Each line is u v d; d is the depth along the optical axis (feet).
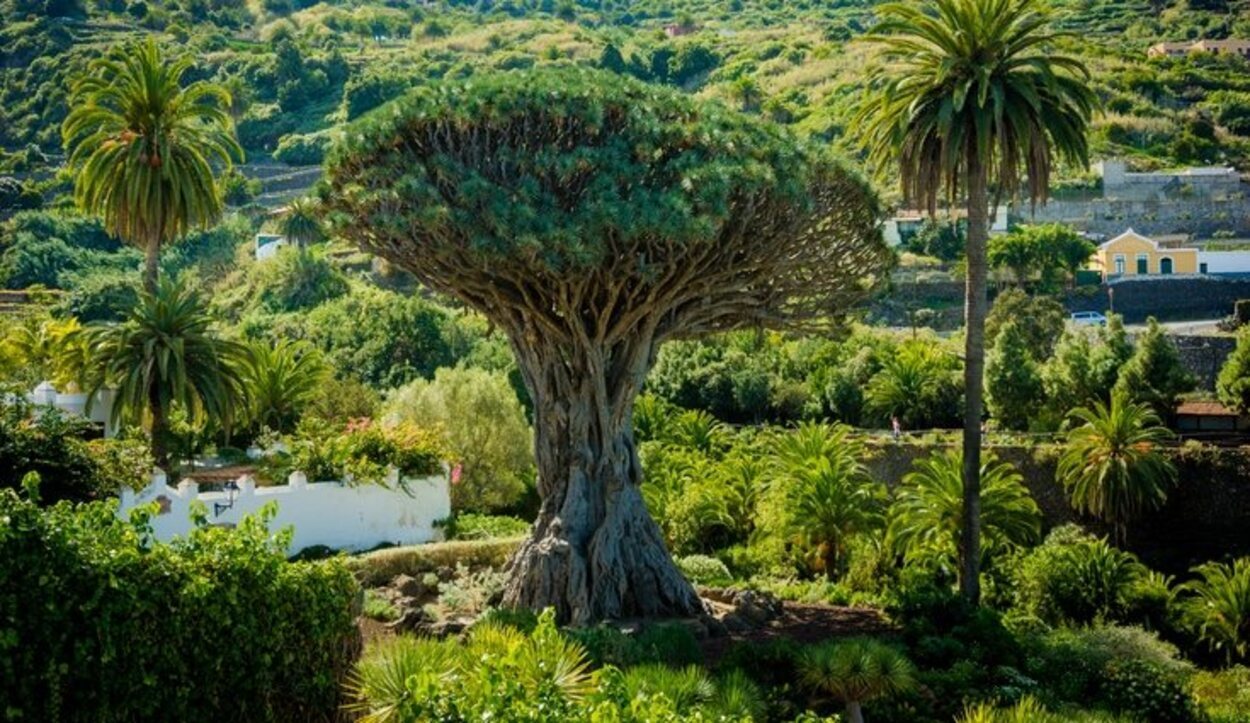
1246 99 400.47
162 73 152.15
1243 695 106.83
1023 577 133.49
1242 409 178.40
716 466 167.94
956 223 304.50
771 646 85.97
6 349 184.34
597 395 102.94
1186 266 297.74
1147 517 157.17
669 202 90.22
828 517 139.95
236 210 369.30
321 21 570.46
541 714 41.27
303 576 53.98
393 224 92.63
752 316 110.42
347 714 54.34
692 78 487.20
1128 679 94.32
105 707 45.06
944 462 142.51
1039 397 189.98
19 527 43.50
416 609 101.30
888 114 123.03
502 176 96.27
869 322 274.57
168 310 138.72
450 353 235.81
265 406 167.32
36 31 450.30
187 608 48.06
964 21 118.01
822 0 650.02
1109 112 388.78
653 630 88.12
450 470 145.07
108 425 154.61
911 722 79.66
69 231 322.55
